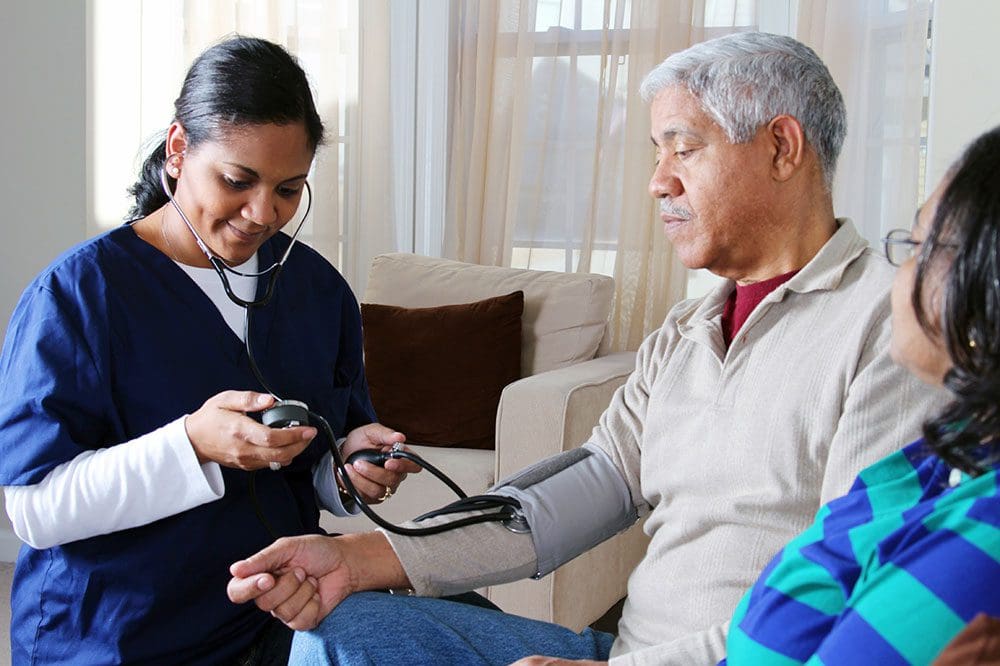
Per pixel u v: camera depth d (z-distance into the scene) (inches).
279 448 49.3
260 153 51.4
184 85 53.5
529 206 132.6
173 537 52.7
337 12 134.0
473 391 108.3
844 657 29.0
